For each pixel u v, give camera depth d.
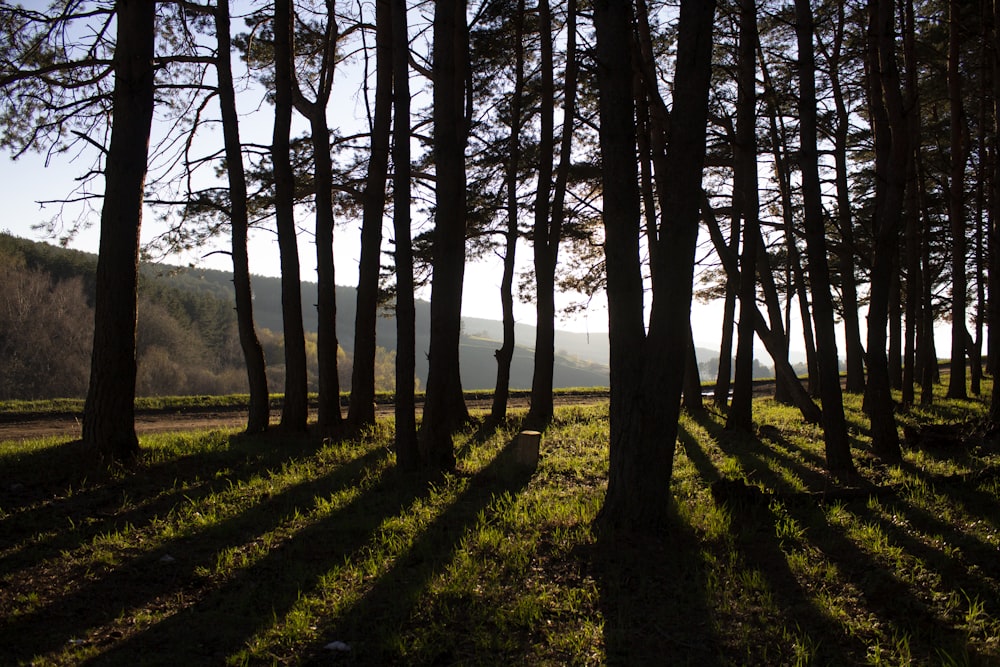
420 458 8.74
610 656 4.06
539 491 7.70
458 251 9.31
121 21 8.85
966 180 20.00
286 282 11.86
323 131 12.20
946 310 26.77
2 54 10.45
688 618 4.53
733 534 6.00
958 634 4.23
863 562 5.39
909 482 7.66
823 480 8.34
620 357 6.13
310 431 11.99
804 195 9.11
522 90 14.80
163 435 11.84
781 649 4.13
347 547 5.95
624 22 6.21
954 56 15.21
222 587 5.21
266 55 13.77
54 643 4.34
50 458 8.40
